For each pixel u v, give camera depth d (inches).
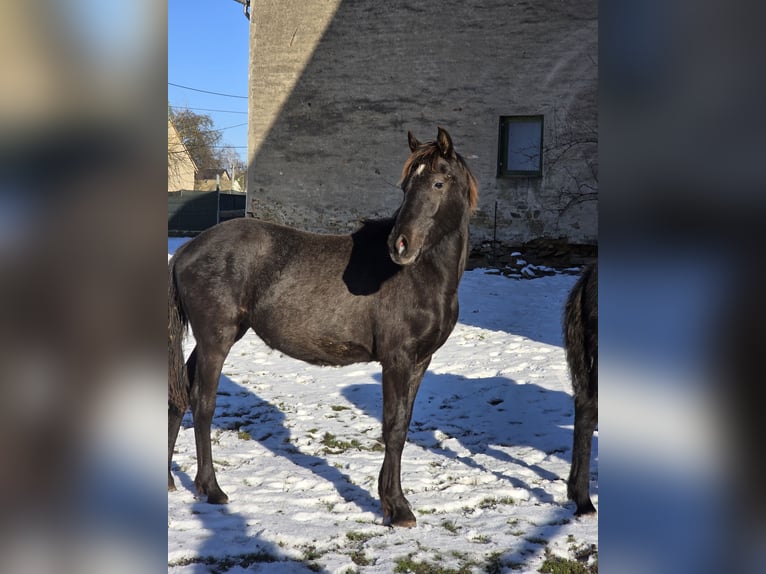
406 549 133.0
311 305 157.1
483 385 277.1
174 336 155.0
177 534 135.3
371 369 307.7
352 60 606.9
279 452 198.2
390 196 601.9
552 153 557.6
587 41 543.8
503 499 165.3
